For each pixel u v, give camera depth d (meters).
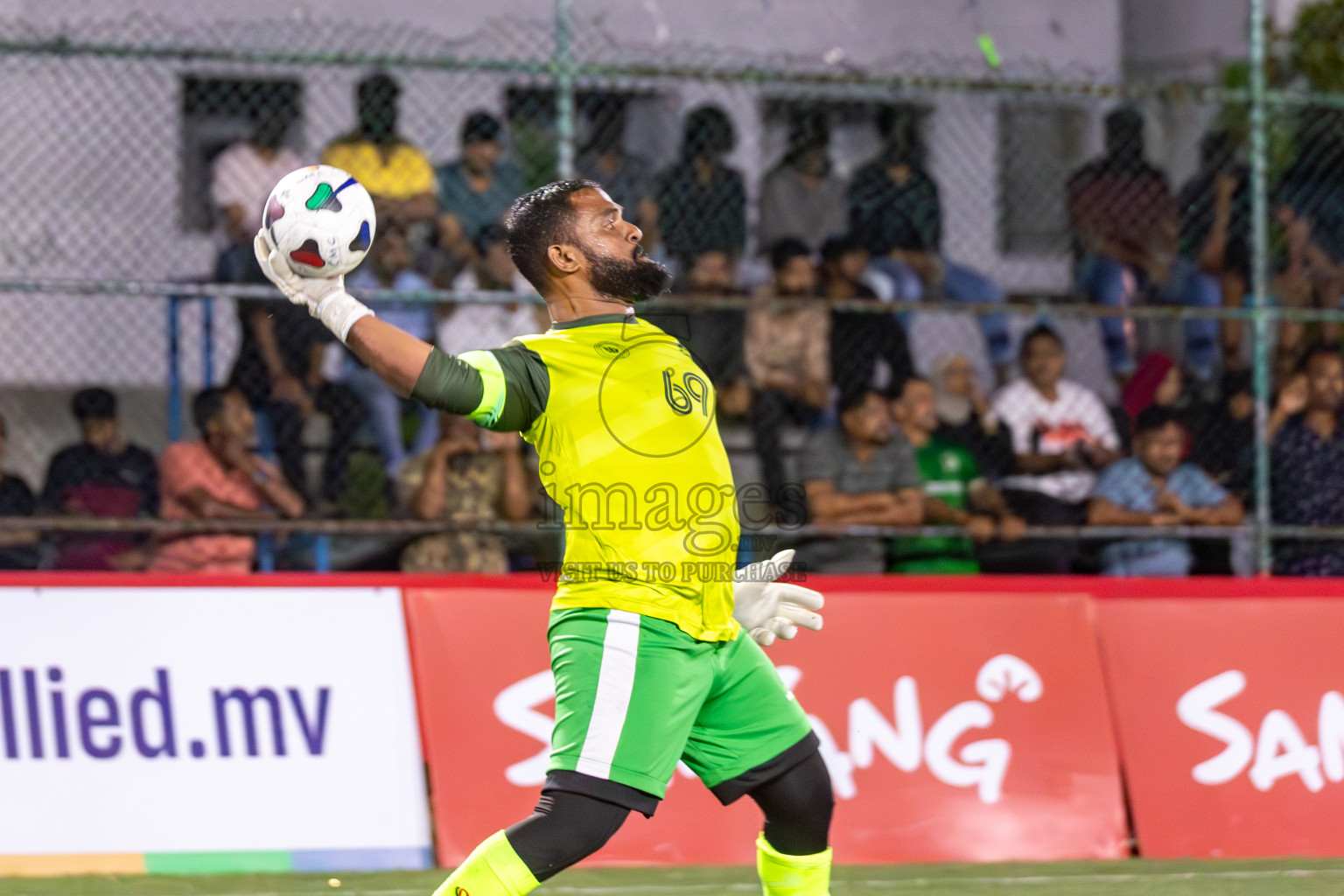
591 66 21.56
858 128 31.22
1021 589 20.23
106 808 17.84
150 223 28.55
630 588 11.16
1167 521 24.02
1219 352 27.08
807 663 19.34
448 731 18.66
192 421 26.98
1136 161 28.52
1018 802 19.25
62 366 27.70
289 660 18.64
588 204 11.60
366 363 10.62
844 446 23.61
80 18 28.14
